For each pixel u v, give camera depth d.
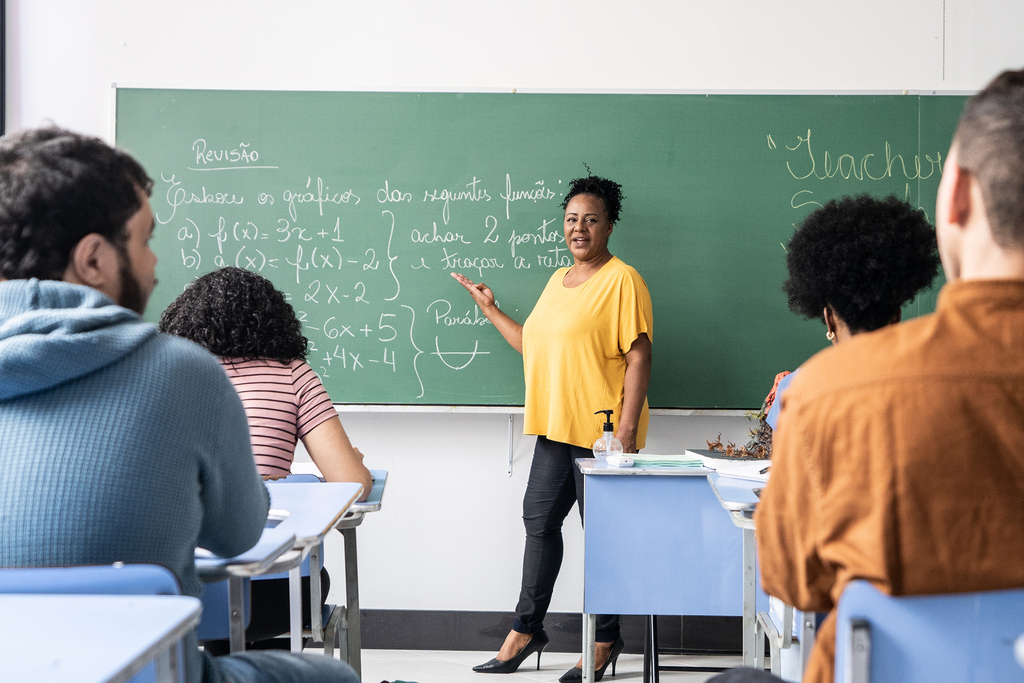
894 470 0.64
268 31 2.82
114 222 0.89
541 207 2.81
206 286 1.83
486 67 2.82
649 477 2.10
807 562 0.73
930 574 0.64
